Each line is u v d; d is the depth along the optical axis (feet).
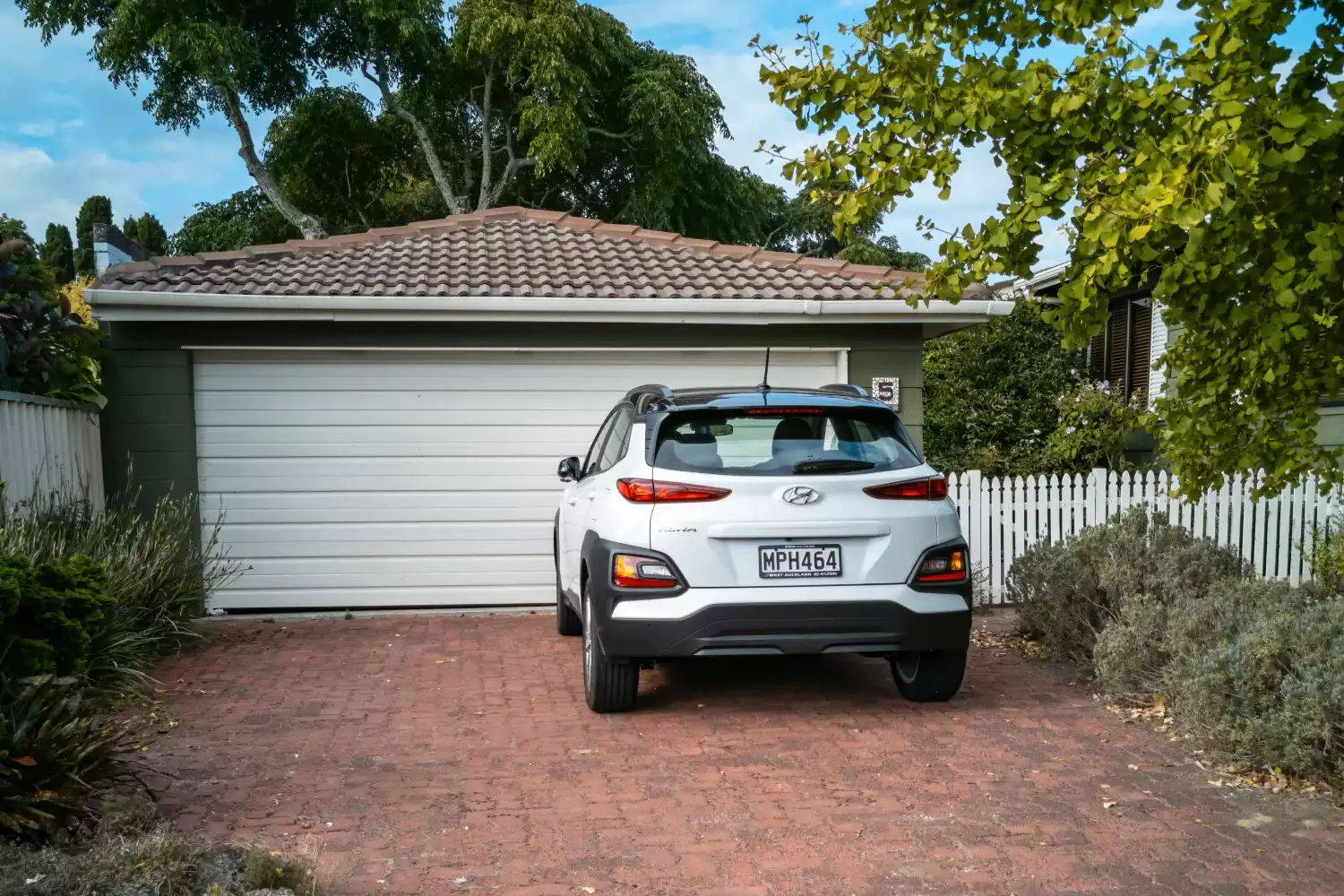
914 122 13.20
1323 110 10.98
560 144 77.82
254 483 30.83
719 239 95.81
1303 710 15.07
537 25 77.82
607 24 86.28
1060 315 12.36
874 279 34.78
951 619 18.45
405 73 89.51
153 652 24.90
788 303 31.12
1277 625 16.78
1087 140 12.23
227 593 30.71
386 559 31.37
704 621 17.75
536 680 22.85
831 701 20.65
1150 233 11.32
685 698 20.98
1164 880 12.20
